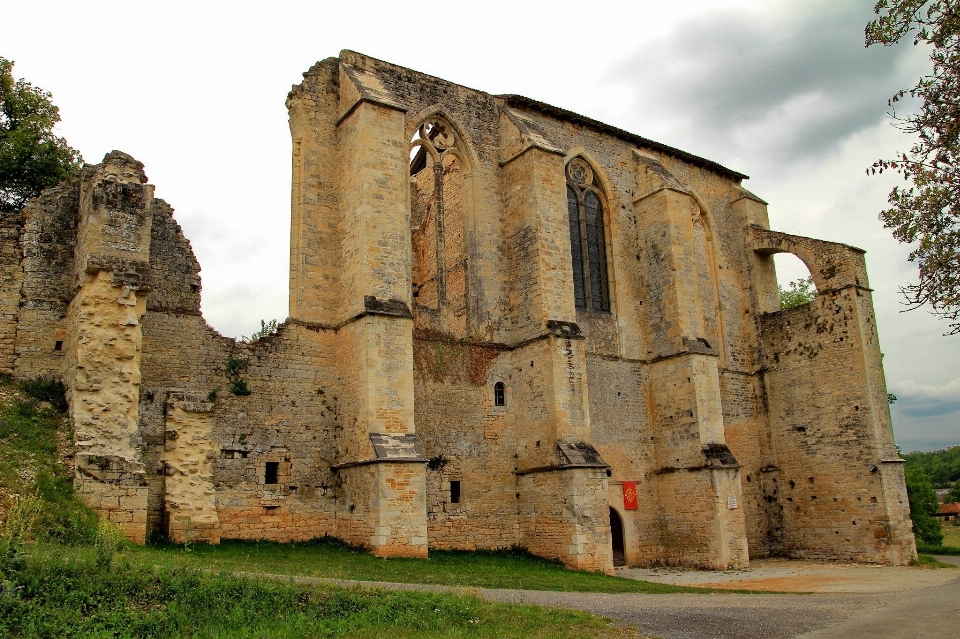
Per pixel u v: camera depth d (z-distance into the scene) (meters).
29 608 11.02
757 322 38.50
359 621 12.62
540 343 28.16
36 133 29.89
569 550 25.62
